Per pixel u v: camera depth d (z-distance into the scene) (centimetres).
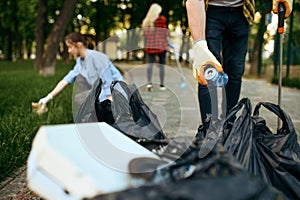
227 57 373
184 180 128
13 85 934
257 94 795
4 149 322
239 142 199
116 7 2586
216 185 117
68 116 509
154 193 116
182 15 2577
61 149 138
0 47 4178
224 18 354
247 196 116
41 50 1892
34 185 135
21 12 2848
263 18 1370
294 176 208
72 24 2788
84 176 131
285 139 212
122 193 121
